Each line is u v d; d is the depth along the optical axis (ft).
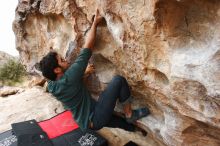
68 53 12.07
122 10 8.56
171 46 7.88
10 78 40.50
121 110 11.64
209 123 8.16
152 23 7.87
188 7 7.22
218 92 7.11
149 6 7.64
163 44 8.05
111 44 10.30
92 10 10.27
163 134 10.16
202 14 7.11
